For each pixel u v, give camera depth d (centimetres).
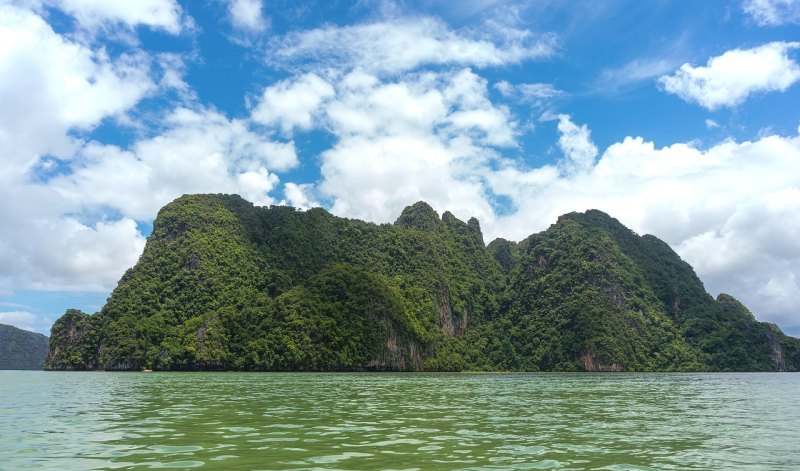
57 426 2183
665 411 3212
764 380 9131
